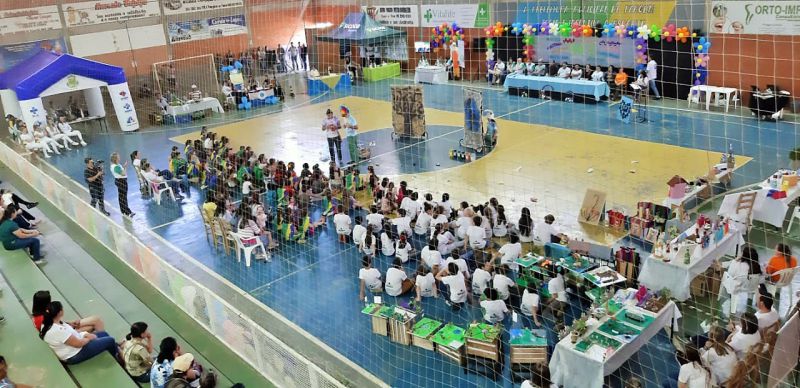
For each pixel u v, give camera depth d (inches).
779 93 780.0
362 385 355.6
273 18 1472.7
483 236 474.3
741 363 303.3
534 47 1085.8
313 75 1240.8
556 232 480.4
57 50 1301.7
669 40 917.2
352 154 757.3
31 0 1252.5
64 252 512.1
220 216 553.3
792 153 633.0
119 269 482.3
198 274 514.0
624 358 331.0
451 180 679.7
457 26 1202.6
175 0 1401.3
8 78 999.6
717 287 411.8
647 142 751.7
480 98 746.8
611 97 987.9
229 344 356.8
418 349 387.5
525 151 758.5
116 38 1355.8
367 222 549.3
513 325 394.6
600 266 420.5
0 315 366.9
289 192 601.9
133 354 320.8
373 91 1201.4
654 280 414.0
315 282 484.1
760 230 496.7
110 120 1133.1
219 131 993.5
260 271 510.3
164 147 927.7
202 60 1448.1
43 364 320.2
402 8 1284.4
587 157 716.7
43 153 928.9
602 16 989.2
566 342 333.4
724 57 864.9
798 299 358.3
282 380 310.2
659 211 506.0
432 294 439.8
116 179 631.8
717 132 762.8
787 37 791.1
